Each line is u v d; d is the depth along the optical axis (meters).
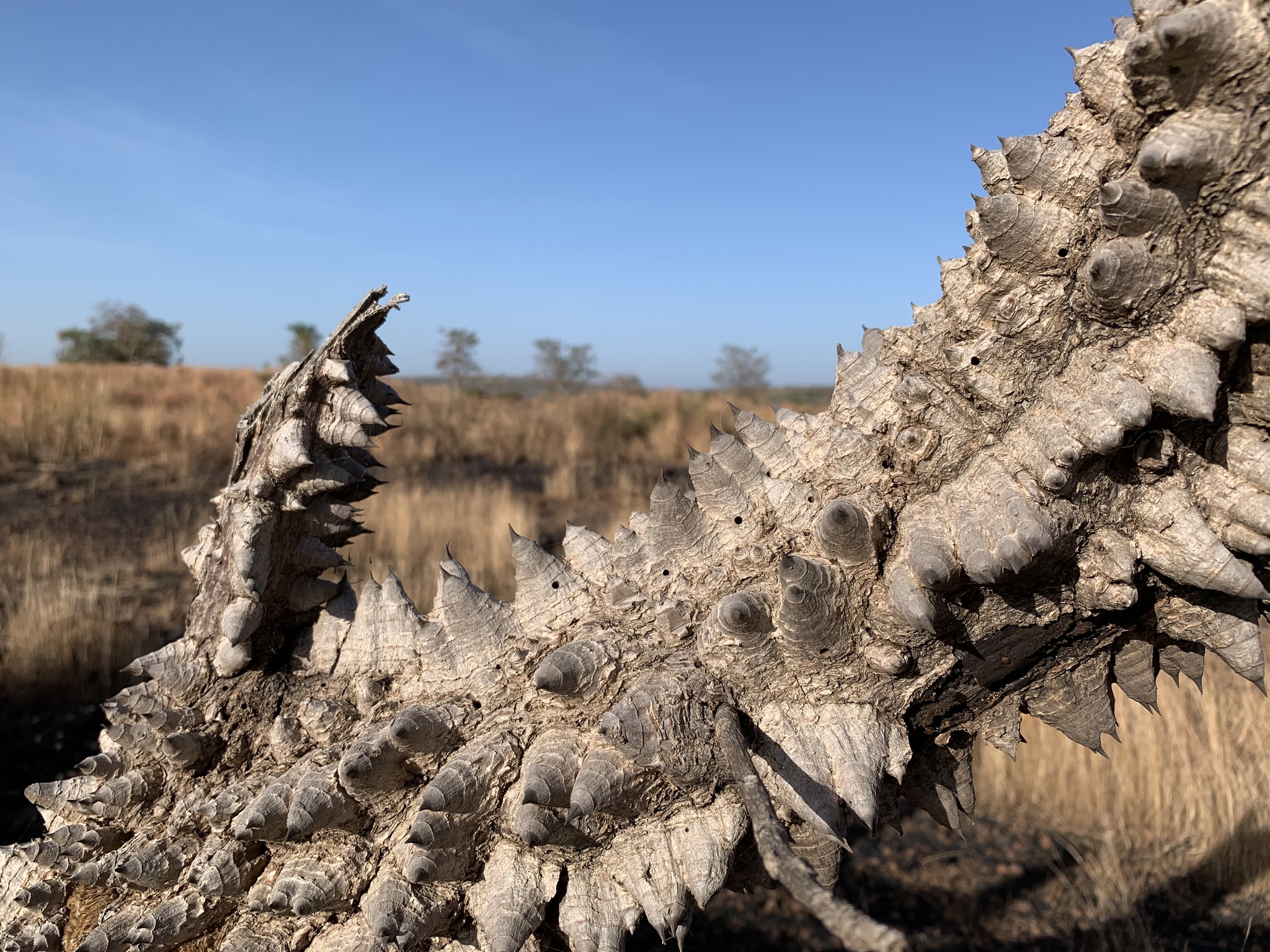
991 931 0.54
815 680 0.22
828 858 0.23
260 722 0.26
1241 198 0.18
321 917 0.23
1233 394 0.20
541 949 0.24
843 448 0.22
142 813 0.25
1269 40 0.17
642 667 0.22
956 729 0.23
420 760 0.23
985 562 0.20
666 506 0.23
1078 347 0.20
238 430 0.26
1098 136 0.20
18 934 0.25
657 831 0.22
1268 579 0.21
